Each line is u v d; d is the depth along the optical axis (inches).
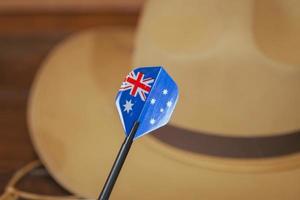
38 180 23.7
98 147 22.1
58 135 23.0
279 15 19.2
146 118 15.6
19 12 34.4
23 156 25.2
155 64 20.3
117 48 25.8
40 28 34.1
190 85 19.7
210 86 19.4
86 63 25.0
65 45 26.6
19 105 28.5
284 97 19.2
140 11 34.8
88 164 21.9
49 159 22.5
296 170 20.4
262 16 19.0
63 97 24.1
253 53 18.7
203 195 20.5
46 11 34.7
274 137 19.8
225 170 20.4
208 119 19.9
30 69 31.2
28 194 22.7
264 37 18.8
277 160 20.1
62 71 25.0
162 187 20.9
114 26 34.3
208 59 19.2
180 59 19.7
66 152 22.5
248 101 19.3
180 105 20.0
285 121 19.5
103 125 22.7
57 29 34.1
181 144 20.6
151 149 21.4
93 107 23.3
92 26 34.4
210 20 19.5
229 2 19.2
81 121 23.0
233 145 20.1
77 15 34.7
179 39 20.0
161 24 20.5
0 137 26.3
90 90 23.9
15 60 31.8
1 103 28.7
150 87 15.6
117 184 21.0
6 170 24.5
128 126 15.6
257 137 19.8
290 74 18.8
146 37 20.8
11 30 34.0
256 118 19.5
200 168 20.8
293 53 18.8
